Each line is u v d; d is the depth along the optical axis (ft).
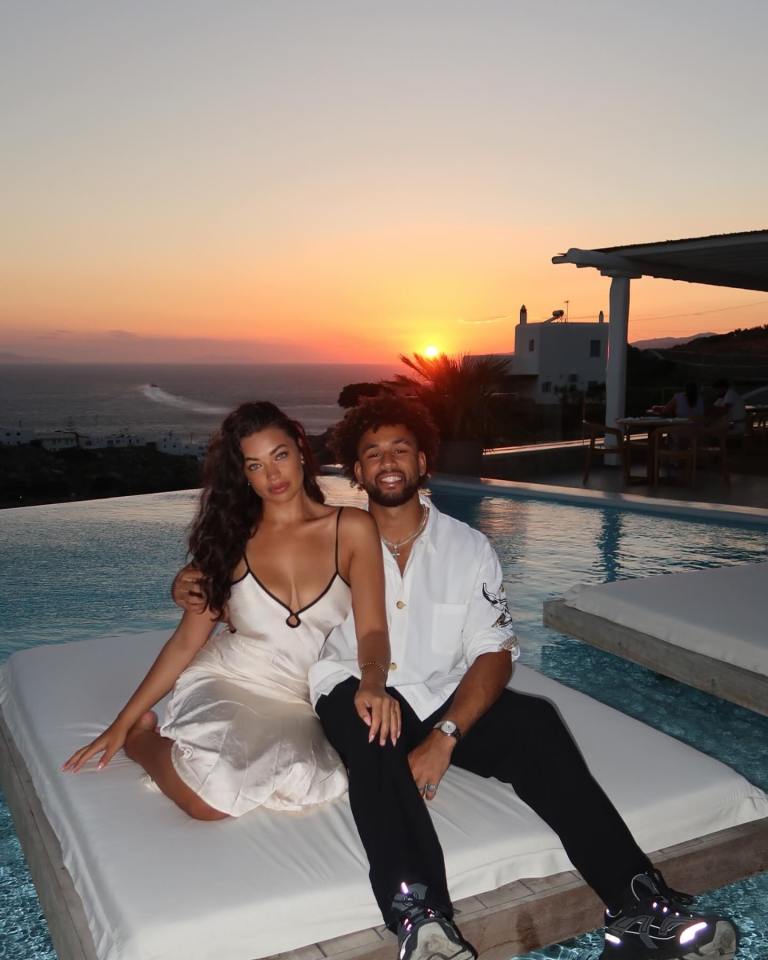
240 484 6.32
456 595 6.73
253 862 5.18
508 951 5.34
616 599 11.69
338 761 6.15
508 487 30.48
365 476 6.84
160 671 6.54
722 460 32.86
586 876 5.31
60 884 5.43
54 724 7.25
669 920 4.81
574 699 8.03
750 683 9.46
